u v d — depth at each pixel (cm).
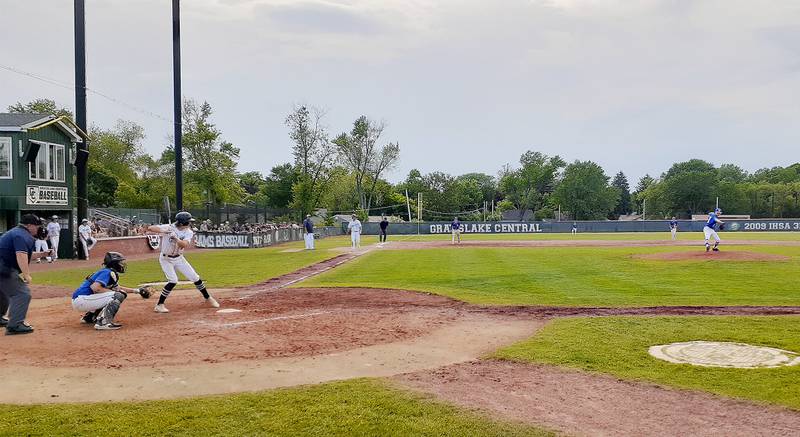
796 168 13012
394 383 637
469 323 1004
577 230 6819
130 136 7506
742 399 579
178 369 702
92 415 538
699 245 3469
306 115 6881
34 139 2805
